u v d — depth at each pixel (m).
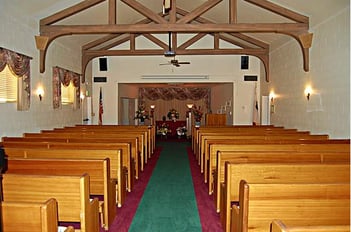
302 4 6.43
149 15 6.75
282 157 3.87
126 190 5.04
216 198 4.29
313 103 6.89
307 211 2.30
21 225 1.95
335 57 5.82
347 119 5.36
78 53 10.16
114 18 6.83
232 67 11.74
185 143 12.19
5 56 5.52
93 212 3.10
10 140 5.45
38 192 2.74
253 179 3.24
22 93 6.21
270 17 7.83
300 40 7.01
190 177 6.28
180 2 9.22
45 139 5.40
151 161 8.09
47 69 7.66
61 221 2.79
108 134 6.48
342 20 5.54
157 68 11.83
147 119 15.37
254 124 11.59
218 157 4.02
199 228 3.75
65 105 8.99
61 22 7.78
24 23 6.39
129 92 13.87
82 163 3.53
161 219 4.02
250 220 2.34
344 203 2.30
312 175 3.20
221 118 11.95
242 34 10.30
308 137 5.95
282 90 9.18
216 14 9.21
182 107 16.23
